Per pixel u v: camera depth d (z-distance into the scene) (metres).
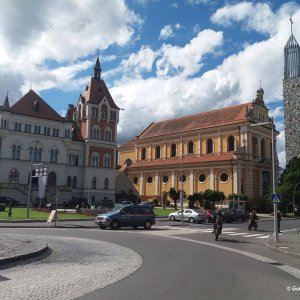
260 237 31.42
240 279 12.98
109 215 35.59
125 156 113.19
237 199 74.31
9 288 10.70
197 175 87.56
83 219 45.81
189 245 23.58
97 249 19.75
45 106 83.19
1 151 74.19
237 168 79.88
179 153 96.44
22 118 77.69
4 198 66.56
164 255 18.52
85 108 90.00
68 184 84.50
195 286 11.59
